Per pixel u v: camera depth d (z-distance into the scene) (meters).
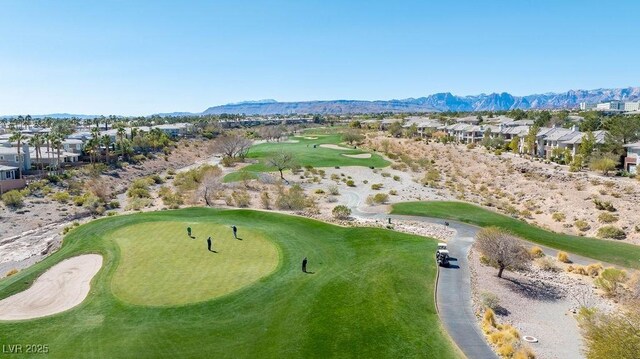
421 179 96.31
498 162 106.31
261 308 30.55
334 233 49.31
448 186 90.06
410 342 27.11
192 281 34.31
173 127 184.50
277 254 40.69
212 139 174.25
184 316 29.16
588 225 59.91
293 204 67.81
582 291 38.06
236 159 124.81
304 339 27.05
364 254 42.22
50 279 35.47
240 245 42.84
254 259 39.28
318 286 34.19
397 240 47.19
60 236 53.41
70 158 108.75
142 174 108.31
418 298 33.25
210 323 28.48
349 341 26.95
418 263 40.19
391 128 179.12
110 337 26.84
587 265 44.59
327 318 29.47
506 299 35.16
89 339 26.62
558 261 45.69
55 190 81.75
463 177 99.69
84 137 143.12
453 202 70.38
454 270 39.56
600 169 82.88
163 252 40.47
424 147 138.62
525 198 77.75
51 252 48.62
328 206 71.75
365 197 79.25
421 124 184.75
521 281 39.34
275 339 27.00
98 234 46.28
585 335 26.48
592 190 72.81
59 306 31.00
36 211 69.06
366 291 33.66
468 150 128.38
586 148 90.31
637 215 59.38
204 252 40.66
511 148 124.31
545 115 160.88
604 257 46.88
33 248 53.22
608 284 38.09
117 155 117.25
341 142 164.88
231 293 32.31
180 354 25.38
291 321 29.03
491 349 26.72
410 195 80.56
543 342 28.94
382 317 29.83
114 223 50.47
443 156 123.38
